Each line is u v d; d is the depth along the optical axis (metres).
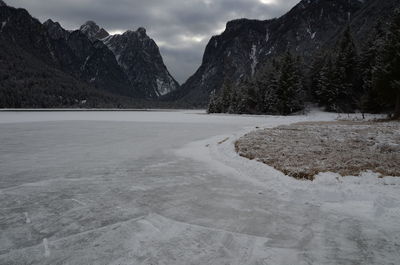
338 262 3.47
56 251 3.78
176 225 4.64
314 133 16.52
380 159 8.52
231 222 4.77
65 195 6.32
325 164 8.16
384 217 4.82
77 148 13.63
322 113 47.94
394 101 32.38
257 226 4.59
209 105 83.81
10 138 17.56
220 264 3.43
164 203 5.77
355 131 16.92
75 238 4.17
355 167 7.66
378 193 5.86
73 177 7.99
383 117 34.97
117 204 5.71
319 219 4.85
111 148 13.67
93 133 20.86
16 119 40.28
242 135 16.59
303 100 53.12
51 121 35.81
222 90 78.88
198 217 5.00
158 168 9.23
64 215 5.11
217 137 17.89
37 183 7.36
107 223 4.75
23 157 11.20
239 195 6.30
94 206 5.59
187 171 8.79
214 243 3.99
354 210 5.20
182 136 19.03
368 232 4.29
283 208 5.44
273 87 55.06
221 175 8.24
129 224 4.70
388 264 3.42
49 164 9.85
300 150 10.65
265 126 23.89
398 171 7.10
